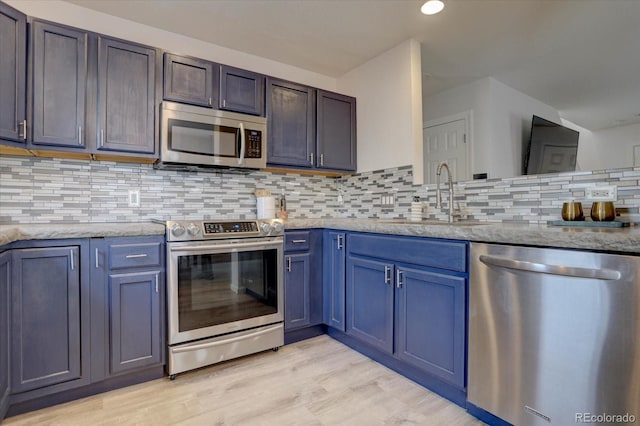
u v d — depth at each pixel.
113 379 1.81
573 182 1.83
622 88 1.83
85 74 1.93
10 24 1.70
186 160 2.21
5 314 1.47
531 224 1.91
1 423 1.44
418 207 2.46
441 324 1.69
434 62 2.76
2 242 1.33
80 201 2.18
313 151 2.82
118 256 1.78
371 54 2.82
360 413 1.62
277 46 2.68
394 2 2.08
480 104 2.68
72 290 1.67
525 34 2.34
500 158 2.47
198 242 2.00
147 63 2.12
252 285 2.23
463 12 2.16
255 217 2.87
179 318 1.93
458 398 1.69
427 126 3.05
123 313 1.80
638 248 1.06
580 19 2.03
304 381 1.92
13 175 2.00
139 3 2.12
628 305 1.09
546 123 2.15
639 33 1.80
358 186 3.06
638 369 1.07
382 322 2.04
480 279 1.50
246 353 2.17
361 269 2.21
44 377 1.60
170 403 1.69
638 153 1.69
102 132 1.97
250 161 2.46
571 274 1.20
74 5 2.14
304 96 2.79
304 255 2.48
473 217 2.25
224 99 2.39
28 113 1.78
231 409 1.64
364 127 3.00
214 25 2.38
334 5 2.12
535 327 1.31
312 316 2.52
